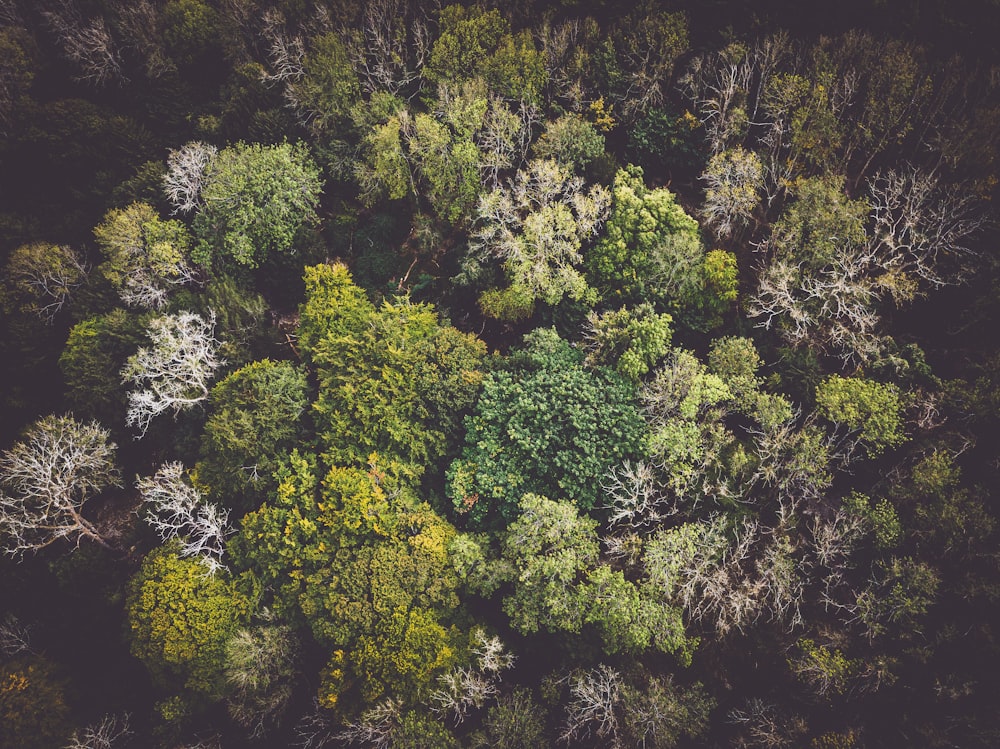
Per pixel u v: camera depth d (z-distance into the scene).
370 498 28.48
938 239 29.84
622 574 26.88
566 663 27.58
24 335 34.66
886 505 27.77
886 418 27.89
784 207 32.25
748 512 28.30
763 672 27.55
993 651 25.48
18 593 31.98
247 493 30.03
